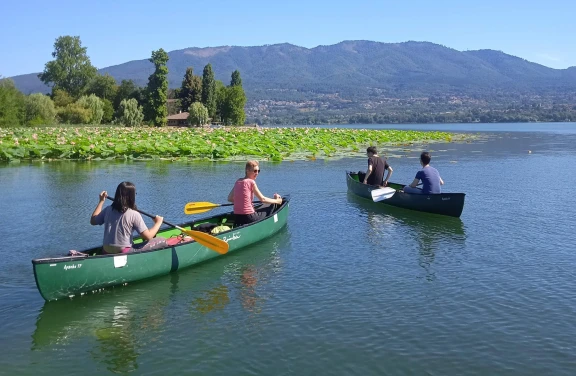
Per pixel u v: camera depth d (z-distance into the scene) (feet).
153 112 265.54
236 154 93.20
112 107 290.15
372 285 25.67
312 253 31.30
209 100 305.73
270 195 50.96
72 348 19.69
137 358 18.88
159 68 266.36
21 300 24.13
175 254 27.50
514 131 268.41
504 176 65.98
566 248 31.89
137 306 23.49
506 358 18.48
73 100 284.00
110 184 58.08
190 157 90.68
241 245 31.73
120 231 25.26
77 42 320.09
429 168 43.29
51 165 79.61
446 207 40.83
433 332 20.45
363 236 35.32
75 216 41.27
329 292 24.81
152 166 77.36
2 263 29.25
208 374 17.70
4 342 20.18
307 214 42.39
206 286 25.93
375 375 17.47
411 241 33.94
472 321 21.40
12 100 213.46
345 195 51.11
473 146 129.29
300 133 148.05
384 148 119.44
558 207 44.78
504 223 38.81
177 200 47.85
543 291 24.67
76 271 23.62
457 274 27.20
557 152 107.96
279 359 18.57
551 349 19.08
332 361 18.38
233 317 22.17
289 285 25.88
